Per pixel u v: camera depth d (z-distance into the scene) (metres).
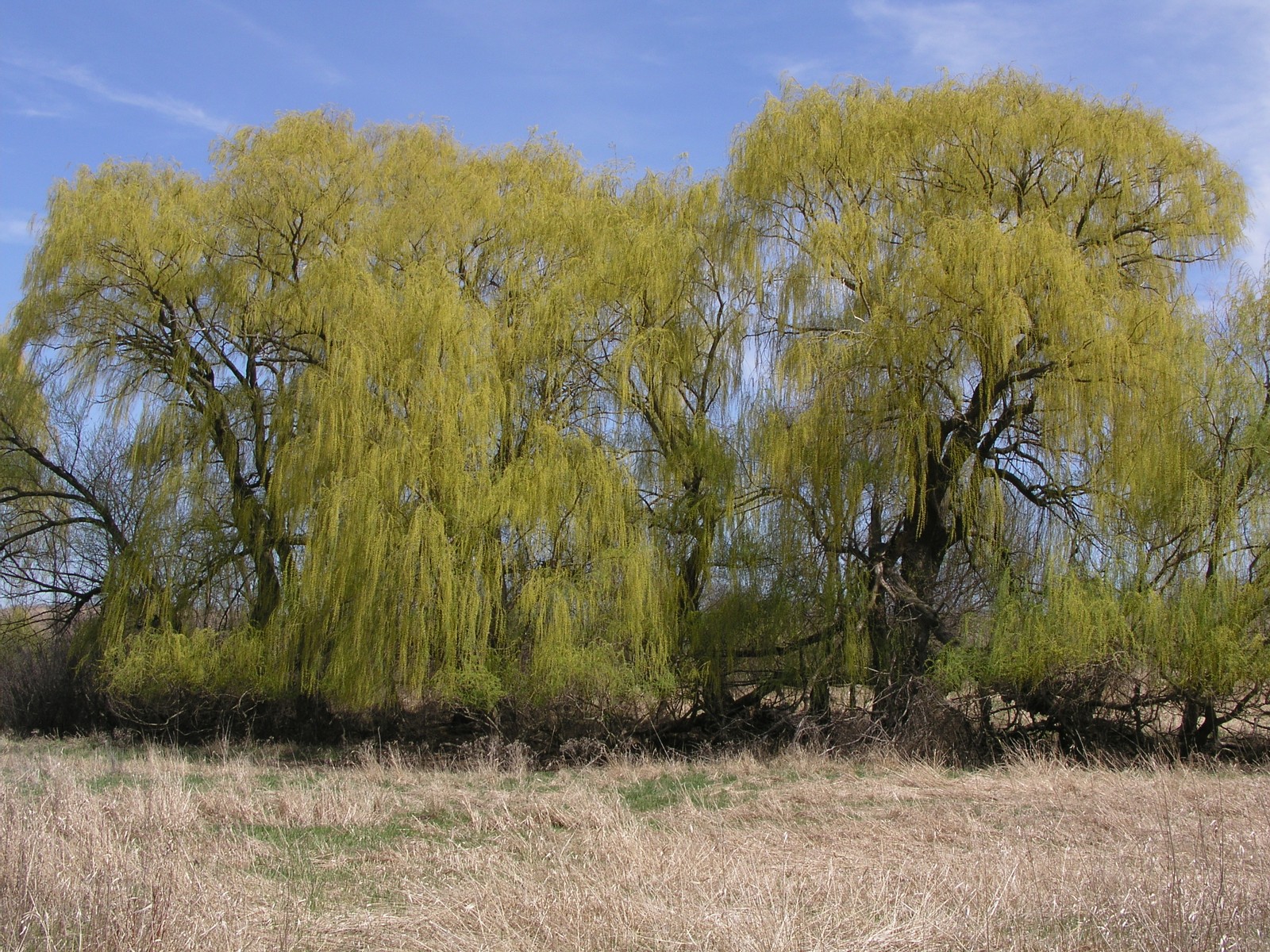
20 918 5.93
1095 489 14.74
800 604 16.39
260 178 18.27
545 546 16.17
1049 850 8.28
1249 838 8.30
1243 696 14.65
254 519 18.28
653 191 18.67
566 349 16.95
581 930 6.21
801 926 6.18
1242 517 14.27
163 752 16.47
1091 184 16.17
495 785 13.09
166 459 18.16
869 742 15.41
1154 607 14.16
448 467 15.69
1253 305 14.98
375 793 11.11
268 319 17.64
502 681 15.82
